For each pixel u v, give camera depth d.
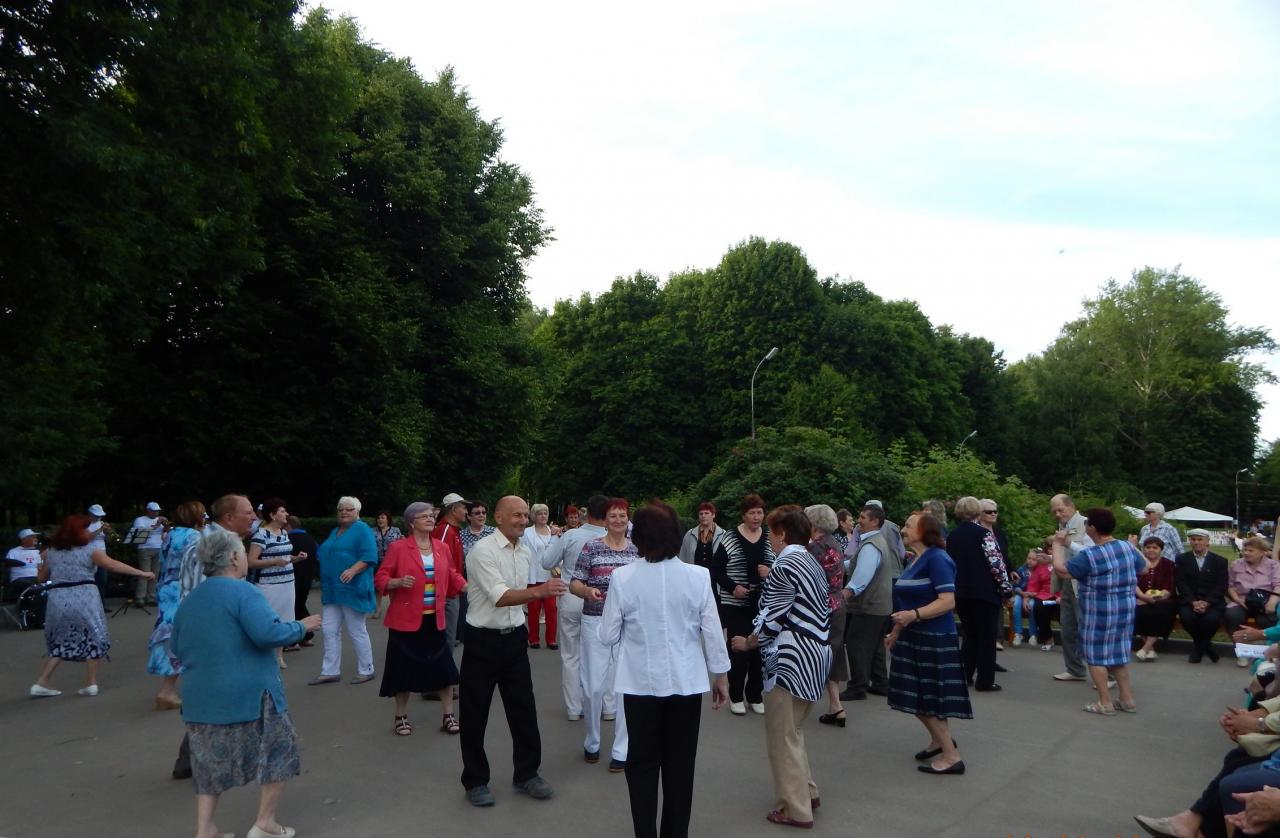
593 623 6.71
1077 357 60.16
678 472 44.66
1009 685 9.49
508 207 29.64
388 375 25.23
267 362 24.83
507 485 48.47
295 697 8.98
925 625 6.33
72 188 11.94
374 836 5.12
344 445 24.88
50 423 15.91
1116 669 8.20
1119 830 5.24
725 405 44.91
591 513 8.05
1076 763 6.62
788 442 20.25
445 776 6.32
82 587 9.03
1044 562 11.97
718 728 7.66
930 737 7.39
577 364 47.41
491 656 5.84
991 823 5.35
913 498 17.89
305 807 5.64
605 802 5.73
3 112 11.62
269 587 9.63
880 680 9.18
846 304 50.81
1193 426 57.19
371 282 24.52
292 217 23.95
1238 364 58.25
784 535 5.69
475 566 5.86
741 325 45.34
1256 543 10.89
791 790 5.27
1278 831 4.07
